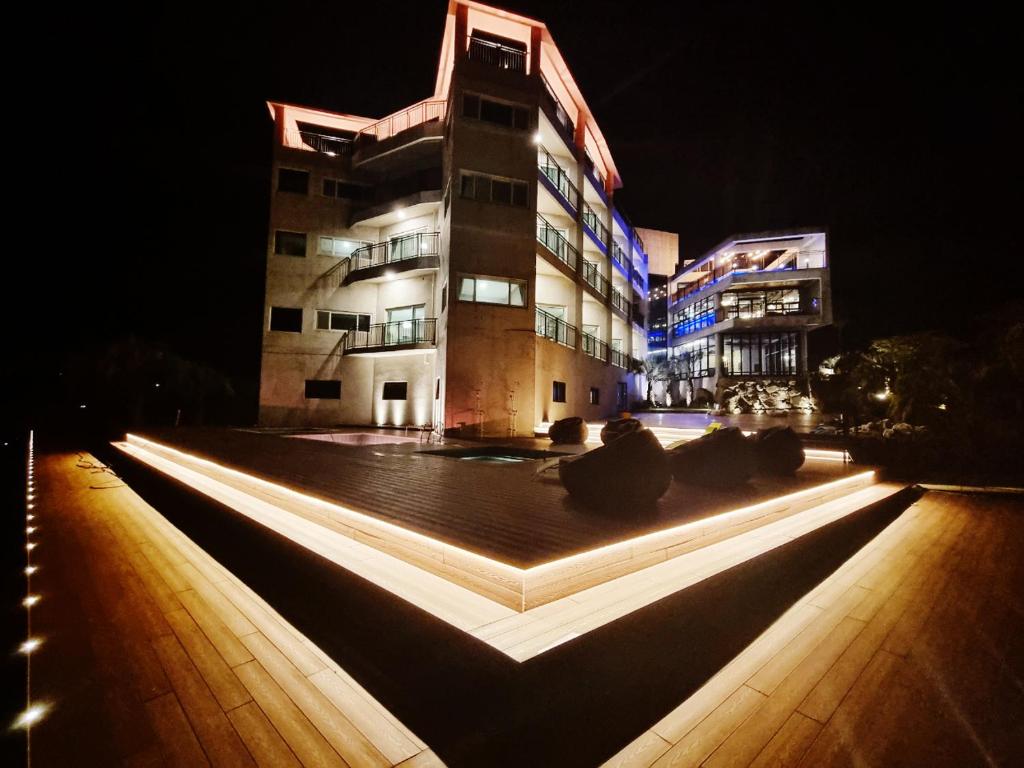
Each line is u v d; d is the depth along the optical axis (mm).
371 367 21281
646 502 4094
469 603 2723
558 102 20344
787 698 2531
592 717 2252
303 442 11086
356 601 3062
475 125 16281
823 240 27125
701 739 2215
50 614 3564
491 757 1962
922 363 14133
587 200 23875
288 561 4020
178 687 2613
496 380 16000
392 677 2586
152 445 10914
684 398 32719
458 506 4148
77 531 6074
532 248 16781
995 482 9680
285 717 2363
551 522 3604
